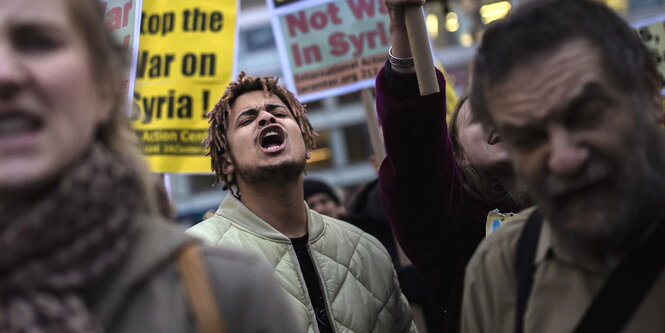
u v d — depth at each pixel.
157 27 3.22
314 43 3.52
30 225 0.94
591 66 1.04
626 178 1.04
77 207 0.96
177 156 3.14
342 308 2.10
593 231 1.07
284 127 2.24
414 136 2.00
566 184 1.06
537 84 1.05
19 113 0.95
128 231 1.01
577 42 1.05
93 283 0.99
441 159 2.04
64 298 0.95
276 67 23.23
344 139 23.95
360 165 23.84
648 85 1.13
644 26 3.65
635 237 1.10
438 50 20.16
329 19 3.51
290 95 2.43
